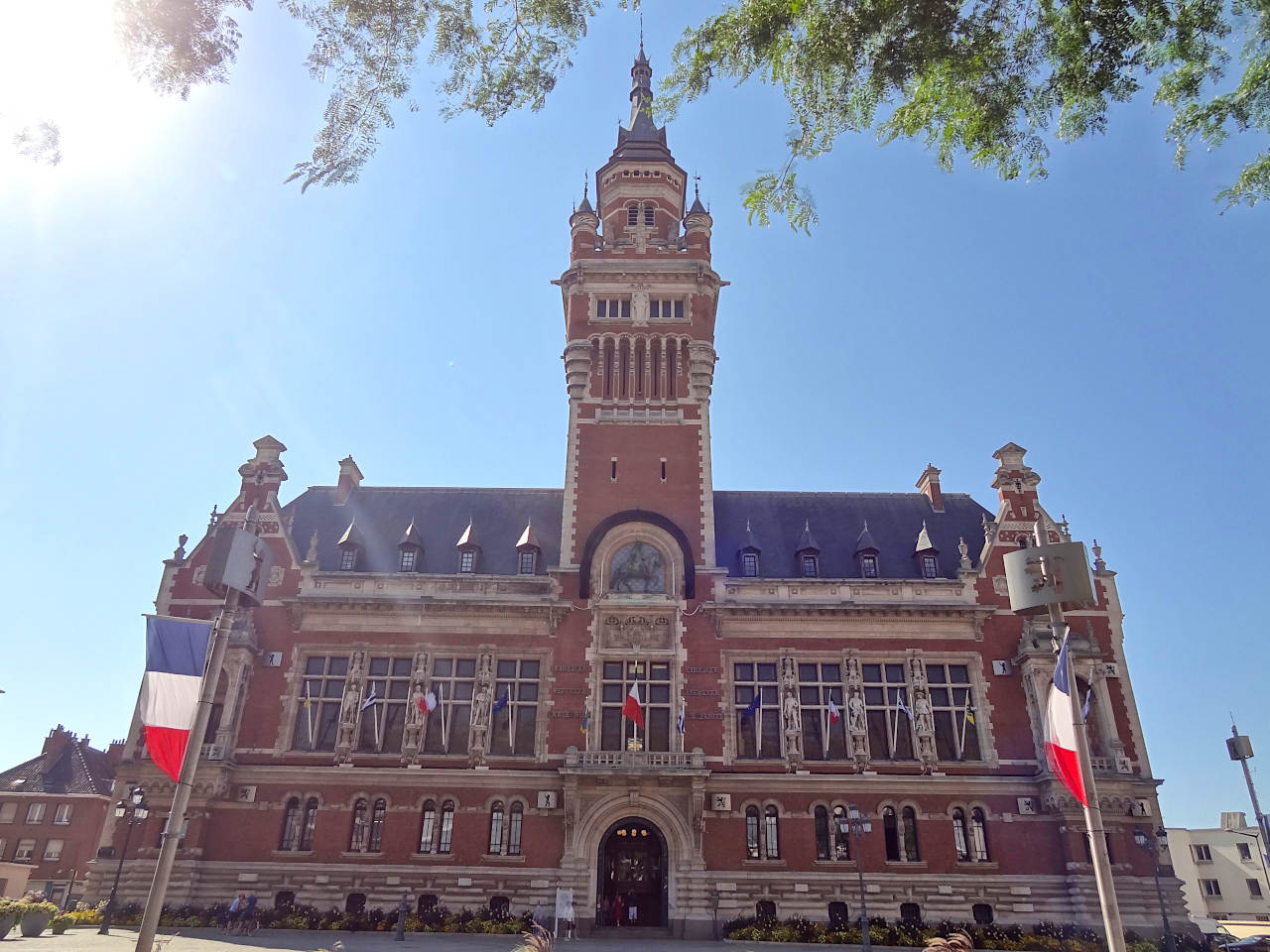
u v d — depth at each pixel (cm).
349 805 4003
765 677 4262
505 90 1393
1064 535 4522
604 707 4194
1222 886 8869
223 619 1991
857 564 4675
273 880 3866
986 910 3803
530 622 4353
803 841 3906
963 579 4388
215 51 1204
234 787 4028
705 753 4075
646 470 4700
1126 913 3716
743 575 4619
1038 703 4084
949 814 3953
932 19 1192
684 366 4959
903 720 4194
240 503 4625
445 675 4284
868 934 3322
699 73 1321
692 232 5291
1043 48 1232
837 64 1251
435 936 3572
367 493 5197
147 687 1925
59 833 6431
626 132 5856
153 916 1723
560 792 3997
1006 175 1367
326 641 4325
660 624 4341
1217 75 1293
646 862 3997
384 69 1348
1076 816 3847
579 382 4906
